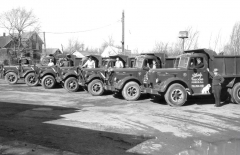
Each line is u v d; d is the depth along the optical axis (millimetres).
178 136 6457
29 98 12758
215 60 11031
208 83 11117
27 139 6109
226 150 5496
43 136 6344
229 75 11078
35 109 9789
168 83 10516
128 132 6754
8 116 8539
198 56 10992
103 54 44562
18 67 19875
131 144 5809
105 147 5594
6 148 5492
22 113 9023
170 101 10617
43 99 12461
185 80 10883
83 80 14430
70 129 6988
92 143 5852
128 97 12242
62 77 16062
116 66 14031
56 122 7730
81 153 5230
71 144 5773
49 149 5445
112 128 7125
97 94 14047
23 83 21141
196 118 8438
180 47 20141
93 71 14188
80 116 8578
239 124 7680
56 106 10516
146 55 13008
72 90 15891
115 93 14391
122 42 27188
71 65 17078
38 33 49219
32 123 7602
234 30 17984
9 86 18828
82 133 6621
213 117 8586
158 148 5574
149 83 11398
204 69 11031
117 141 6012
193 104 11188
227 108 10258
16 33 48719
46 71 17438
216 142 6027
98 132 6727
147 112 9383
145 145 5758
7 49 52406
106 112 9312
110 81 13070
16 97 13062
